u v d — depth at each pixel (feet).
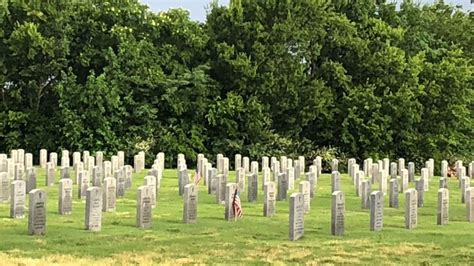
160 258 57.11
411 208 74.54
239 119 165.27
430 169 139.54
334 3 179.22
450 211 91.20
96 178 103.14
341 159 165.99
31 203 65.31
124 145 161.79
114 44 170.09
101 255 57.77
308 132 173.06
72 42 169.99
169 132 164.76
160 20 171.94
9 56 167.02
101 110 160.04
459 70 172.14
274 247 62.23
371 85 168.55
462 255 60.03
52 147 167.02
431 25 203.31
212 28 175.11
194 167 165.07
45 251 58.70
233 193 78.33
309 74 174.19
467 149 180.04
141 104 164.66
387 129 167.94
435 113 171.32
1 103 171.63
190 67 173.68
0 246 60.13
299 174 130.82
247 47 168.86
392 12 187.11
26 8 163.84
